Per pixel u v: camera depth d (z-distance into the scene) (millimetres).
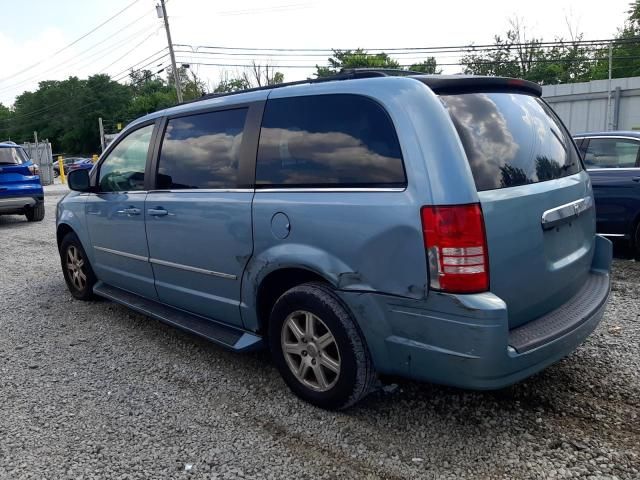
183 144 4238
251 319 3732
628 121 24375
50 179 26984
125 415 3508
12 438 3275
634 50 55281
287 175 3416
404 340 2908
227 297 3875
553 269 3178
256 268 3547
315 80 3512
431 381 2908
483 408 3389
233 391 3768
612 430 3109
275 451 3053
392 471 2832
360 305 3031
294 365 3533
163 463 2980
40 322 5375
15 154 12773
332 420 3326
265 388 3779
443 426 3215
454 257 2678
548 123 3604
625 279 6039
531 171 3152
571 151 3787
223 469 2910
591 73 56844
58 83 97750
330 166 3195
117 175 4969
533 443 3012
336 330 3146
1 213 12688
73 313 5617
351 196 3043
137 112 78938
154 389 3854
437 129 2801
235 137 3803
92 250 5426
